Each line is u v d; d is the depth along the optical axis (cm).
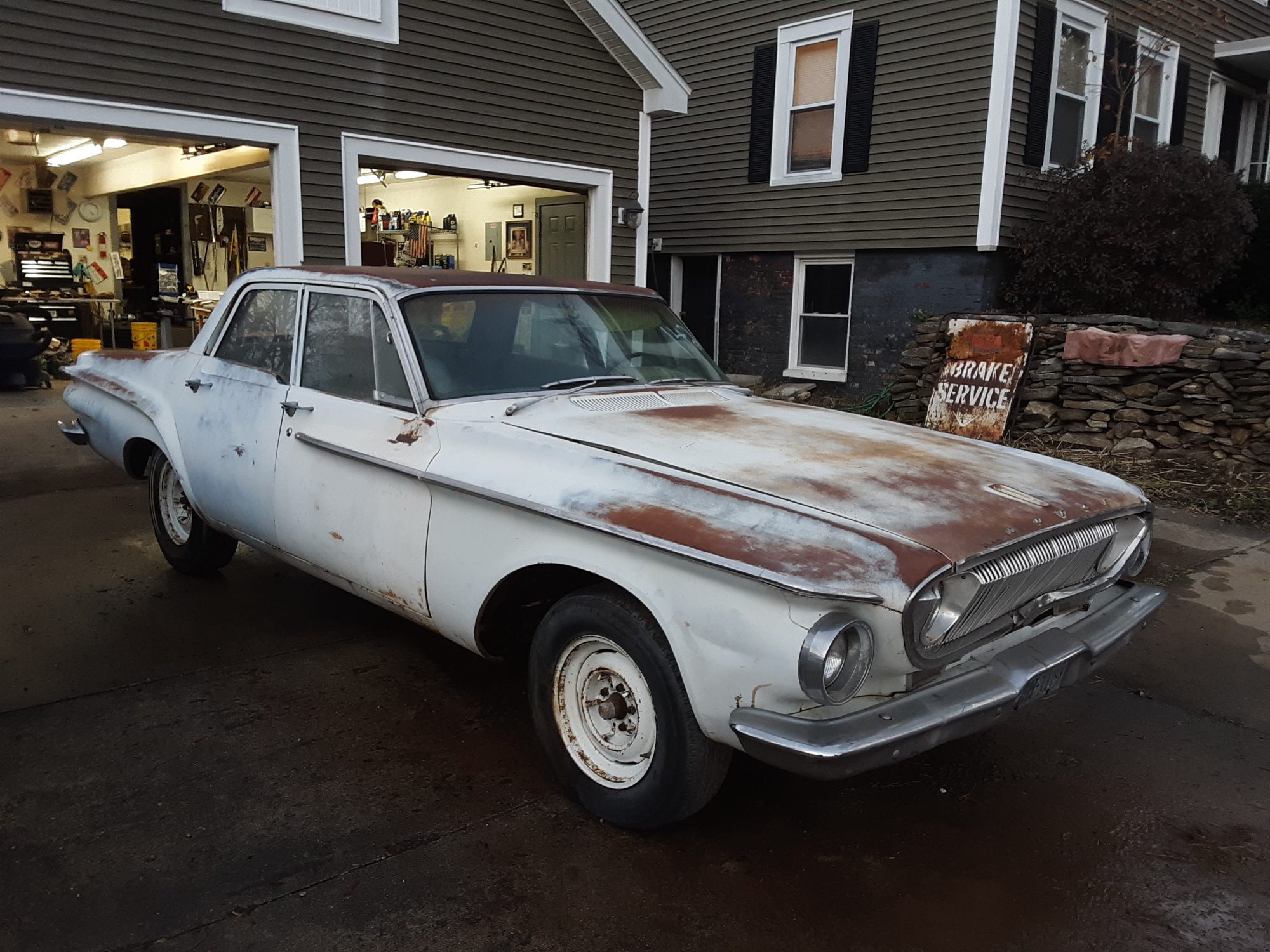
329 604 473
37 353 1040
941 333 915
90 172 1335
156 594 478
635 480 273
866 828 296
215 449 421
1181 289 948
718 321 1336
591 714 294
